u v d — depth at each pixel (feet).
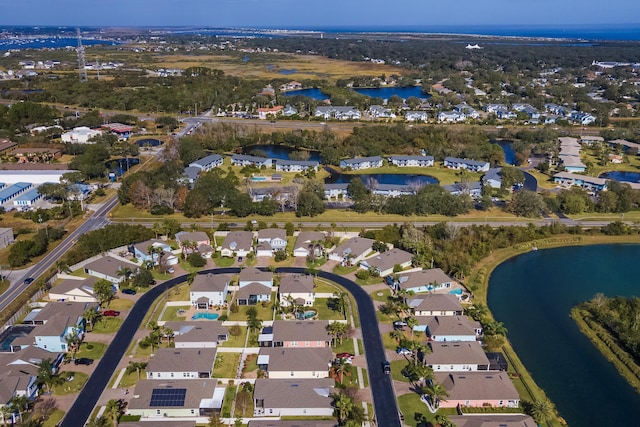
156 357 321.93
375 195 625.82
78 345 347.77
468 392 296.71
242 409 291.58
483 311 380.78
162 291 422.82
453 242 505.25
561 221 590.96
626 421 291.79
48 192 613.11
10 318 370.32
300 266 469.57
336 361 333.21
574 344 367.04
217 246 509.35
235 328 364.58
